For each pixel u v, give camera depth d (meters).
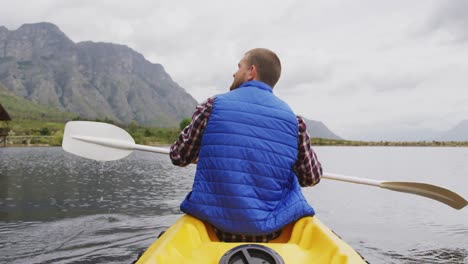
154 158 23.08
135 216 5.55
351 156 29.08
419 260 3.74
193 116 2.17
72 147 3.46
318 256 1.77
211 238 2.07
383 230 5.00
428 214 6.08
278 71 2.31
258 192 1.92
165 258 1.66
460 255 3.89
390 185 3.31
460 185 10.01
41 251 3.87
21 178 10.87
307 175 2.23
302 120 2.15
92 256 3.72
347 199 7.68
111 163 18.20
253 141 1.95
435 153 36.47
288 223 1.97
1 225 4.94
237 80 2.34
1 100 177.75
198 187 1.97
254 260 1.52
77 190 8.41
